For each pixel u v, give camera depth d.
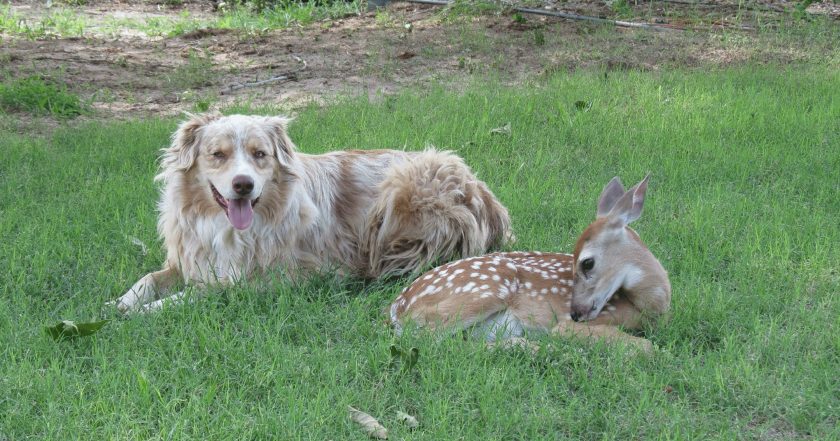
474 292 4.11
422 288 4.17
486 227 4.60
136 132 5.54
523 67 6.44
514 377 3.90
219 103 6.03
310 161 4.55
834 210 4.76
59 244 4.53
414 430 3.76
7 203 4.89
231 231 4.36
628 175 5.09
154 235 4.66
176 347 4.01
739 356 3.95
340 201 4.58
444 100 5.80
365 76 6.43
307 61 6.89
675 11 7.67
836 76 5.97
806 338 4.04
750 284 4.29
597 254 4.06
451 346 3.98
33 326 4.09
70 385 3.84
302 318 4.14
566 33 7.20
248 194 4.25
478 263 4.17
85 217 4.76
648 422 3.77
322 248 4.50
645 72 6.12
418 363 3.94
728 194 4.87
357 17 8.39
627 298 4.14
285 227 4.40
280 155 4.36
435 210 4.51
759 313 4.18
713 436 3.74
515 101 5.73
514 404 3.81
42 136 5.61
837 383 3.86
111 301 4.27
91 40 7.76
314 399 3.81
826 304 4.21
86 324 4.03
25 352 3.98
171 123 5.66
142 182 5.04
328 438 3.73
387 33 7.58
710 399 3.83
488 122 5.56
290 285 4.34
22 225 4.68
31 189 5.00
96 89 6.26
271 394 3.87
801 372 3.91
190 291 4.26
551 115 5.59
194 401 3.80
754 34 6.93
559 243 4.63
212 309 4.16
